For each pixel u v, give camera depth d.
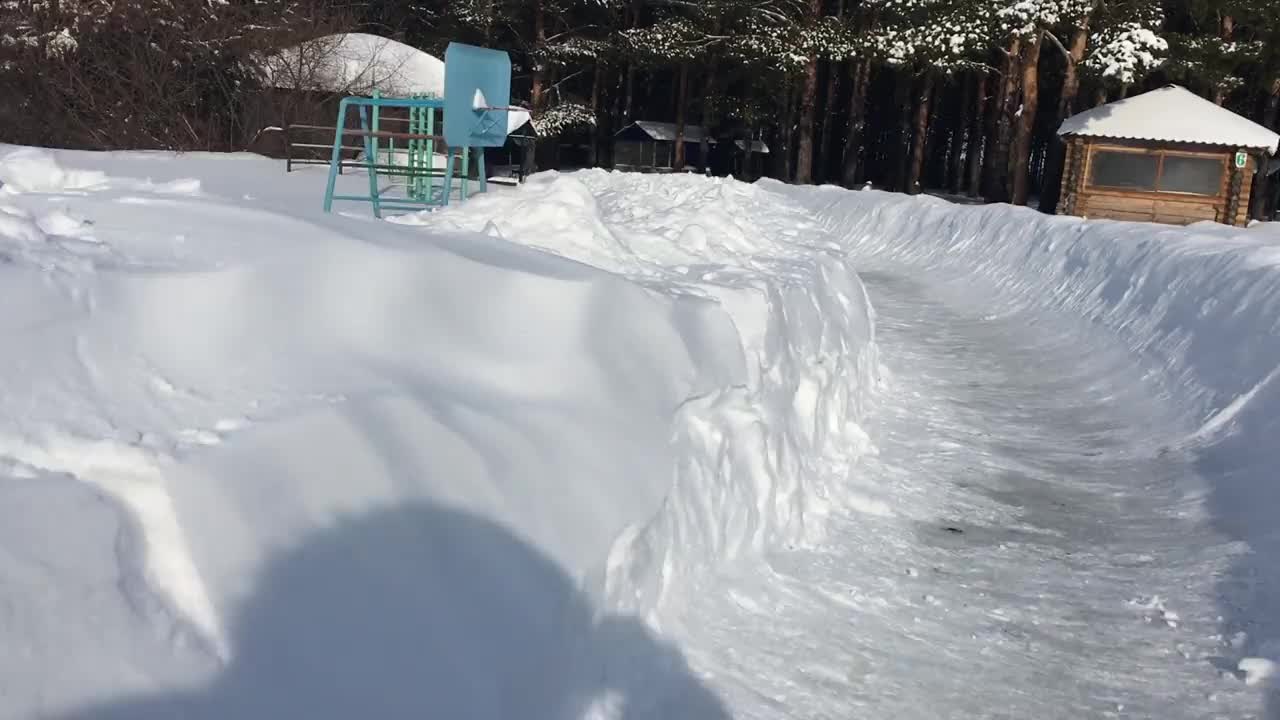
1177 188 24.61
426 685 2.61
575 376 4.01
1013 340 11.67
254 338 3.46
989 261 16.05
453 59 9.45
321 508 2.78
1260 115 43.50
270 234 4.21
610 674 3.44
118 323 3.30
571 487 3.51
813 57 42.78
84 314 3.29
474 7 43.03
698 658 3.87
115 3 27.33
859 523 5.68
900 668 4.06
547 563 3.18
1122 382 9.11
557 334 4.14
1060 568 5.22
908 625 4.45
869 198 24.06
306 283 3.78
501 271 4.22
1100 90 35.59
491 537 3.07
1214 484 6.31
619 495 3.67
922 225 20.19
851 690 3.86
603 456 3.74
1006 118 36.88
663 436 4.20
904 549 5.35
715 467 4.62
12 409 2.77
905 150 51.25
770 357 5.66
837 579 4.86
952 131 59.31
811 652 4.10
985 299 14.46
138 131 27.19
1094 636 4.49
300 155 26.20
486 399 3.66
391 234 4.66
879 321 12.58
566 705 3.12
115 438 2.75
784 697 3.75
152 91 27.56
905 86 49.03
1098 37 29.61
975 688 3.97
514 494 3.27
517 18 48.12
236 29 27.95
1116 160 24.78
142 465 2.69
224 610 2.45
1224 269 9.25
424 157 13.55
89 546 2.43
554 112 47.47
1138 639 4.49
